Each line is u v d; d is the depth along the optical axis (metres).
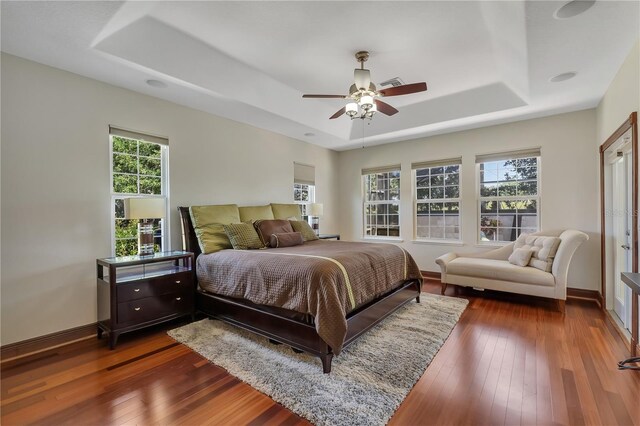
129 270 3.25
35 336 2.65
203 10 2.27
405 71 3.28
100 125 3.09
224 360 2.41
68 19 2.17
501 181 4.81
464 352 2.53
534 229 4.54
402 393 1.96
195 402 1.90
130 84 3.18
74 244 2.90
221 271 3.09
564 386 2.02
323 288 2.29
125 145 3.34
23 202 2.62
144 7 2.21
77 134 2.93
